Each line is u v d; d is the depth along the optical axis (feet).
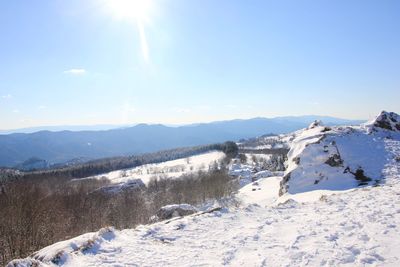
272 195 132.36
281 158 365.61
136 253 31.50
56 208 126.21
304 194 74.08
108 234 36.27
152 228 40.55
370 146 84.58
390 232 30.04
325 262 25.59
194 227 41.22
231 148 593.83
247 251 30.99
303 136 98.07
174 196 240.32
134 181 318.45
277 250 30.01
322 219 38.86
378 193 51.13
